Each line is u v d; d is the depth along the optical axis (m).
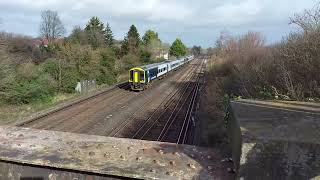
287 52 12.48
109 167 2.52
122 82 42.34
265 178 2.21
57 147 2.94
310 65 11.16
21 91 24.59
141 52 64.81
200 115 20.72
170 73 56.56
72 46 36.75
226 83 23.89
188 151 2.94
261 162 2.22
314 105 4.41
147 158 2.73
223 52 52.78
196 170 2.54
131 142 3.15
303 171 2.16
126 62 54.12
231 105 4.06
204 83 41.19
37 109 22.61
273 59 14.78
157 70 43.31
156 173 2.45
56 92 30.14
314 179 2.14
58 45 43.22
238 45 37.00
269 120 2.81
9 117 20.11
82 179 2.55
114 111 23.00
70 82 31.42
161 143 3.14
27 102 25.09
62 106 22.97
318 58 10.91
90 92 32.41
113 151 2.87
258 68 15.54
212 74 42.31
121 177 2.46
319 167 2.13
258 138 2.23
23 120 18.25
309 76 11.29
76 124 18.88
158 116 21.83
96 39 60.03
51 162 2.58
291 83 11.37
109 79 40.06
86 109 23.22
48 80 29.00
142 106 25.55
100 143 3.08
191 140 16.25
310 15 12.74
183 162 2.68
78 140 3.17
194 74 58.03
